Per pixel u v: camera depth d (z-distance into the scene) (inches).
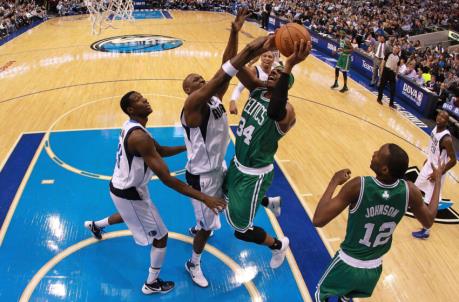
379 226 105.6
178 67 463.8
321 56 558.6
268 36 106.6
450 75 394.3
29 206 197.8
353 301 149.2
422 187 195.6
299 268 162.7
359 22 715.4
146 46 577.3
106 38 635.5
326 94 391.2
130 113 128.0
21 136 275.9
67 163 239.9
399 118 335.9
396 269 166.7
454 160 179.5
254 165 126.0
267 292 150.3
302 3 903.7
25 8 799.7
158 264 142.1
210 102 124.3
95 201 203.5
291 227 188.7
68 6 899.4
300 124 314.3
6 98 354.6
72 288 149.4
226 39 639.1
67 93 369.1
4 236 175.9
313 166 247.9
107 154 251.9
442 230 192.9
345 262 112.8
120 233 179.6
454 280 161.6
